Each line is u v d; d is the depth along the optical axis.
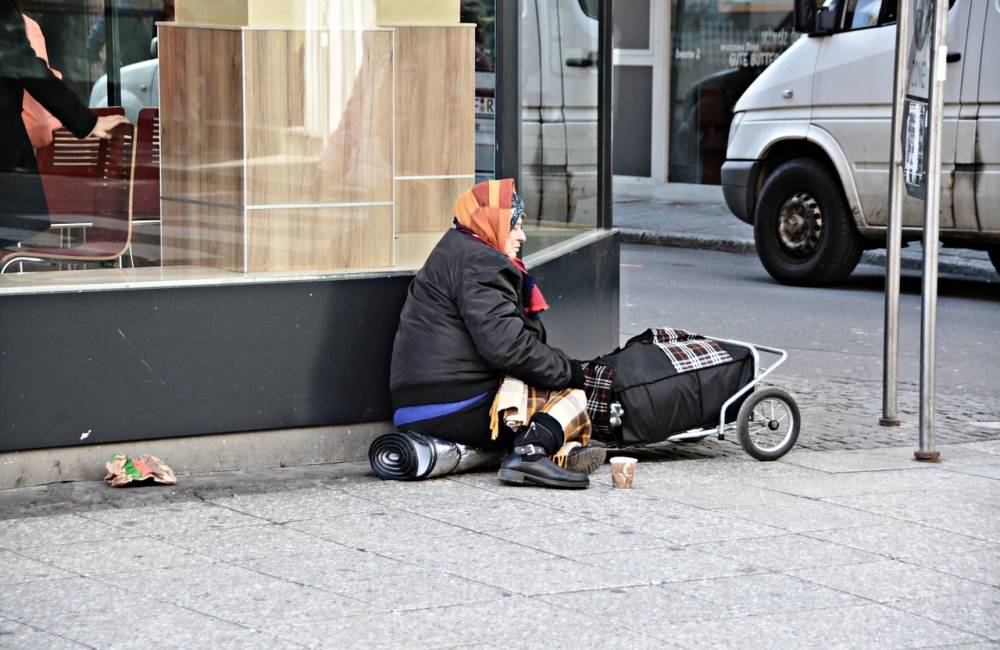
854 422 17.27
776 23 42.22
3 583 10.69
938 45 14.38
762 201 30.28
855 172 28.44
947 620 10.21
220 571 10.98
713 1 43.41
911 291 29.55
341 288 14.02
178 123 14.09
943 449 15.72
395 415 13.94
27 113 13.75
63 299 12.96
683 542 11.88
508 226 13.75
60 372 13.05
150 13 14.21
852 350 22.88
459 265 13.55
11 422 12.95
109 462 13.36
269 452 14.01
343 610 10.18
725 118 43.53
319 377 14.05
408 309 13.81
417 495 13.19
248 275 13.92
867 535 12.18
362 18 14.44
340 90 14.35
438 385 13.59
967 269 32.06
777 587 10.82
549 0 16.73
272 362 13.84
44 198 13.67
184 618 10.00
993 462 15.04
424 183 15.84
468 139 15.81
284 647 9.50
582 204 18.53
